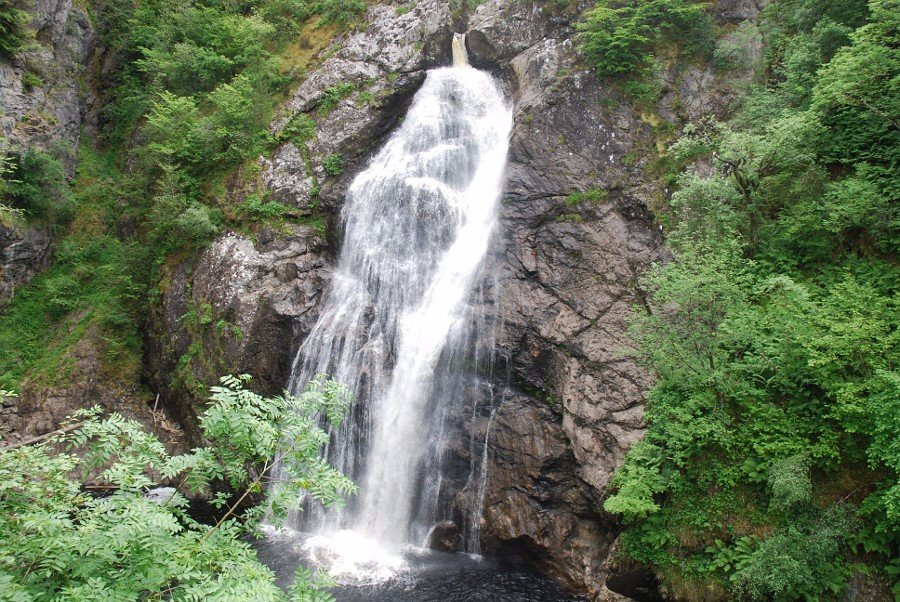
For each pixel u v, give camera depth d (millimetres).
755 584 10195
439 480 15930
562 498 14484
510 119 21578
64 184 25484
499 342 16281
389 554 15109
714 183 14266
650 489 12336
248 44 25812
